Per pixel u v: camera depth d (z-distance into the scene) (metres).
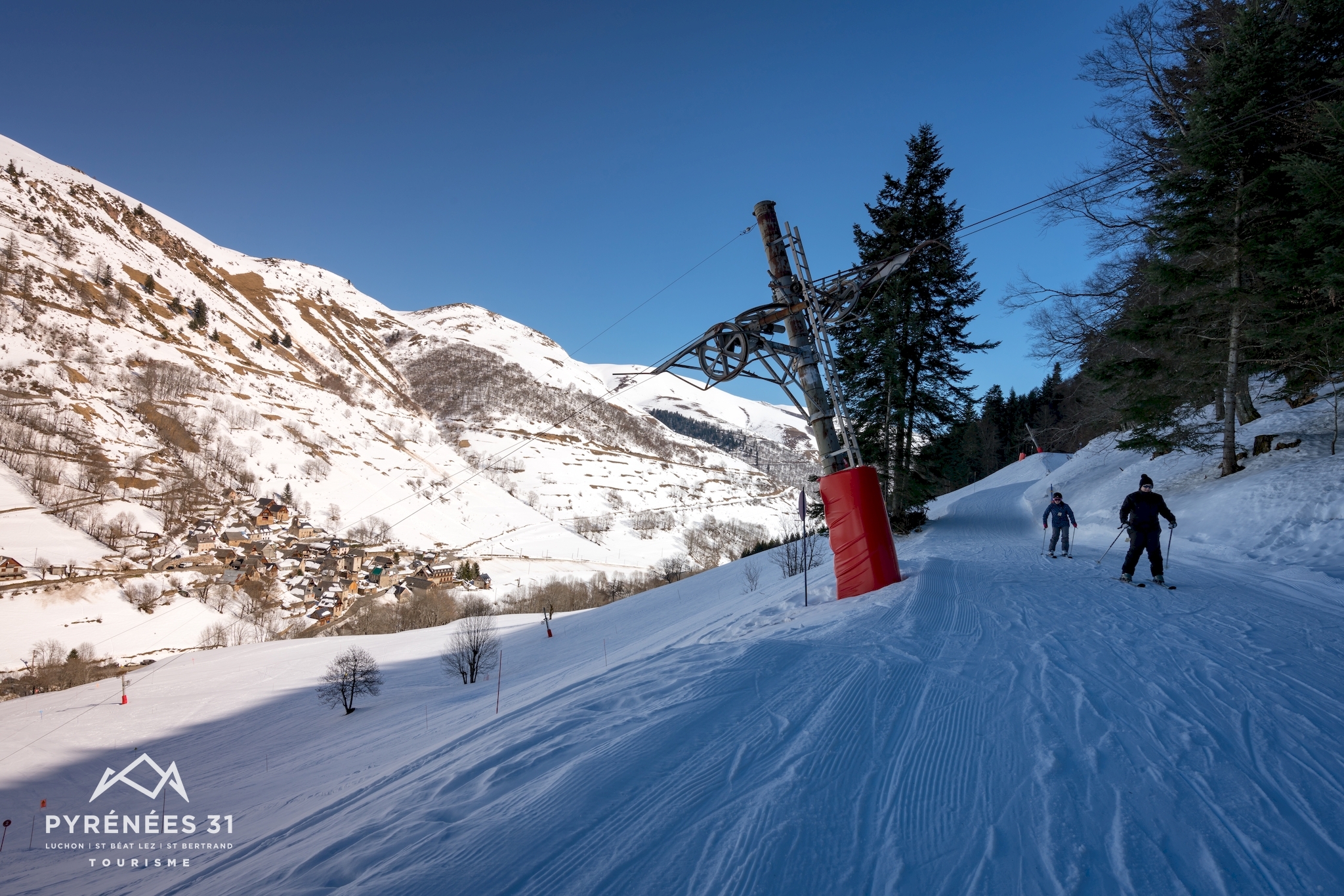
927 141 24.12
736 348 12.03
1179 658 5.82
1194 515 16.06
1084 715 4.48
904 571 11.53
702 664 6.00
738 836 3.00
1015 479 46.38
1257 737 4.08
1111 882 2.65
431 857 3.00
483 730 6.04
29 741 32.28
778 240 11.66
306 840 3.99
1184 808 3.24
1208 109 16.14
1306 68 15.29
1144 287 20.69
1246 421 22.11
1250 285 16.88
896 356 23.09
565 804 3.39
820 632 7.38
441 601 82.12
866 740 4.12
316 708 34.75
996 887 2.64
